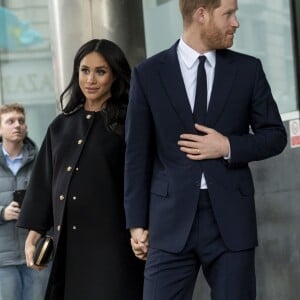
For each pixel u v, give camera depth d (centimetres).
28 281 1530
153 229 983
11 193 1538
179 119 976
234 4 976
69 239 1095
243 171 980
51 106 2148
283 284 1427
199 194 966
